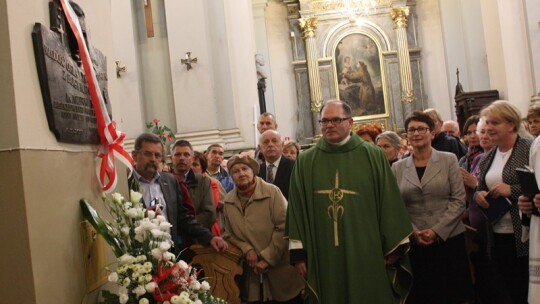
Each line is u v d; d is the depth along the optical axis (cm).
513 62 990
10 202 179
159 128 838
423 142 373
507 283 367
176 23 887
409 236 349
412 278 350
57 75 209
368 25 1555
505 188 353
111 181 255
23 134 181
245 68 904
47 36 203
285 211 388
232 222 393
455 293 360
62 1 224
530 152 316
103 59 279
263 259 379
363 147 363
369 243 345
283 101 1572
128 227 229
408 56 1534
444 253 362
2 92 179
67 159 216
